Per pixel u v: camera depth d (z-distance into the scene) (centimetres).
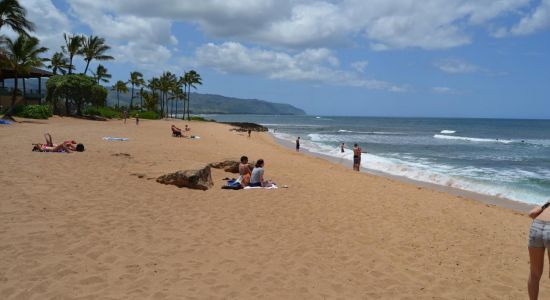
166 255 557
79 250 541
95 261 512
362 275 548
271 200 973
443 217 937
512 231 858
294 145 3906
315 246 654
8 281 439
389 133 7000
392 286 518
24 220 636
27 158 1217
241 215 812
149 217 728
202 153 1994
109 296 426
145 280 472
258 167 1167
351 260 602
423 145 4288
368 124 12344
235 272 521
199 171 1052
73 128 3119
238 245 628
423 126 10962
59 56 5672
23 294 414
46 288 432
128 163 1278
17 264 481
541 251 385
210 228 703
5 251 515
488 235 803
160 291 447
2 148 1442
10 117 3375
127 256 538
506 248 718
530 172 2278
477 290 522
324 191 1158
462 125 12100
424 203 1102
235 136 4362
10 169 1011
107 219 687
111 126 3925
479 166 2539
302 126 10356
